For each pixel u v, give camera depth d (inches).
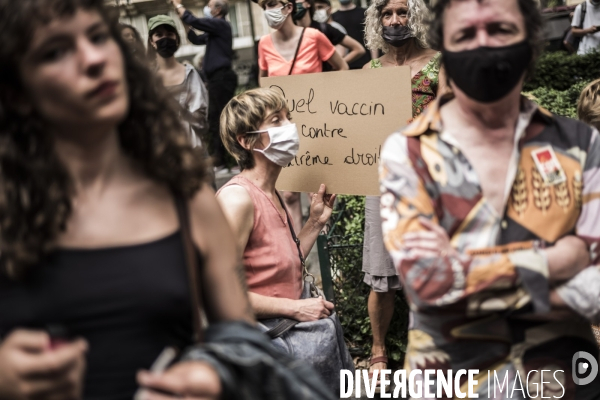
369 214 150.6
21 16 52.0
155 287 56.4
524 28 69.2
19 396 51.8
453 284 68.7
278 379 56.1
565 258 68.7
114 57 56.2
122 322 55.9
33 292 55.4
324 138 138.9
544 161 71.1
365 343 170.4
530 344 71.0
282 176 143.7
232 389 54.6
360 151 135.3
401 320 161.3
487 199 70.6
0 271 55.7
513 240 69.7
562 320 70.6
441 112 73.4
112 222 57.3
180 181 59.9
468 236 70.5
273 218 112.0
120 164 59.6
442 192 71.2
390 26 152.5
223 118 117.4
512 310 68.4
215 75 293.1
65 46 53.7
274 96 116.2
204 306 63.8
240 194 108.7
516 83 69.0
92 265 55.9
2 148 55.4
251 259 110.0
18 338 51.7
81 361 52.7
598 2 359.3
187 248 58.8
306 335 111.3
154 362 56.8
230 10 533.0
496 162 70.8
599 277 69.6
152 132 60.2
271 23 205.2
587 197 71.2
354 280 171.8
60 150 57.2
